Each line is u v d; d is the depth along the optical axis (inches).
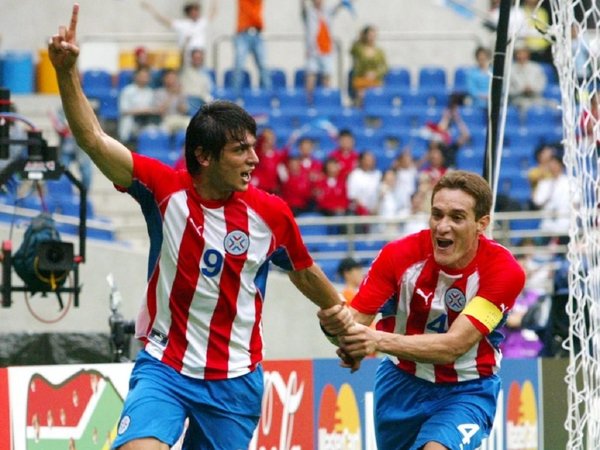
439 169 1926.7
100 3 2295.8
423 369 702.5
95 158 595.2
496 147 908.0
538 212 1813.5
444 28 2524.6
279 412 916.6
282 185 1787.6
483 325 671.1
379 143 2117.4
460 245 670.5
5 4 2289.6
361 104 2226.9
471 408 693.3
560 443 1100.5
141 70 1951.3
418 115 2203.5
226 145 598.9
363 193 1803.6
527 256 1694.1
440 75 2352.4
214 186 608.7
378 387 724.0
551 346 1161.4
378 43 2506.2
